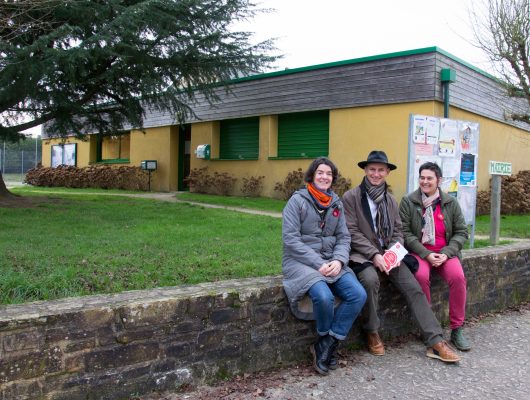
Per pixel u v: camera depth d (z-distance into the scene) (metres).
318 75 14.79
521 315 5.88
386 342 4.71
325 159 4.25
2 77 9.20
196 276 5.00
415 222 4.88
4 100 9.88
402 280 4.52
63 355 3.01
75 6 9.64
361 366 4.12
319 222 4.17
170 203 12.98
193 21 11.80
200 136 18.47
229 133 17.83
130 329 3.25
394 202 4.70
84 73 10.24
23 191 18.27
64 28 9.04
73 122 12.60
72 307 3.13
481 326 5.39
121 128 14.08
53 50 9.10
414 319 4.68
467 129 7.20
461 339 4.62
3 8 8.30
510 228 10.58
